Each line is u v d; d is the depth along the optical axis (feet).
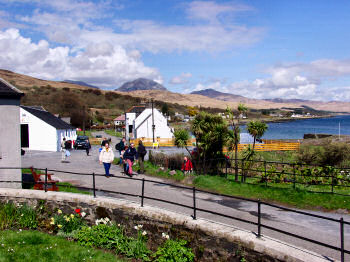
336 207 35.12
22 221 29.73
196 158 57.11
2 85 38.01
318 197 38.29
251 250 19.52
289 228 28.27
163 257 22.75
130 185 47.85
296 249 18.22
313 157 78.13
